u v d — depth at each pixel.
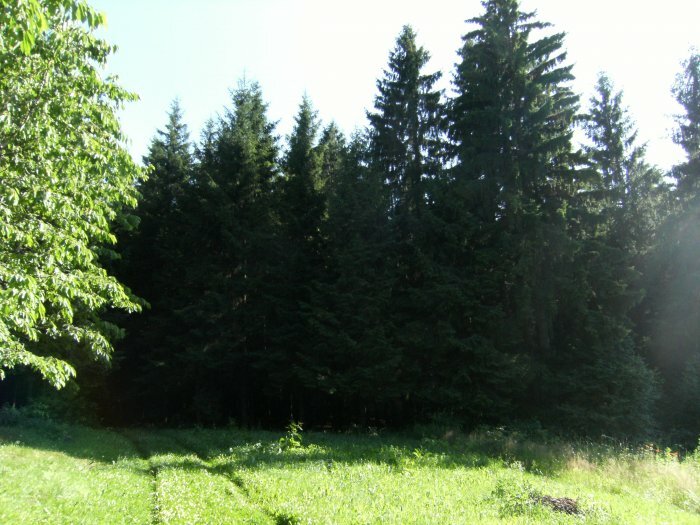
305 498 8.73
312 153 28.64
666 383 25.02
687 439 22.34
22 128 9.48
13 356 10.15
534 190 23.61
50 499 7.59
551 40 22.88
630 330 22.05
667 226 26.50
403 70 27.19
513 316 22.92
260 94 32.56
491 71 23.55
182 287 28.23
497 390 21.78
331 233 25.22
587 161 23.20
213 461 13.87
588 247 23.23
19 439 15.48
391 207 26.91
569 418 21.16
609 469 13.69
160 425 29.86
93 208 11.55
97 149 10.92
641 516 8.73
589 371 21.45
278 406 30.44
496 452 16.34
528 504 8.57
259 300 26.69
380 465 12.70
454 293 21.50
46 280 10.34
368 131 27.92
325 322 23.81
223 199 26.72
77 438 18.47
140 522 7.18
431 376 22.81
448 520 7.59
